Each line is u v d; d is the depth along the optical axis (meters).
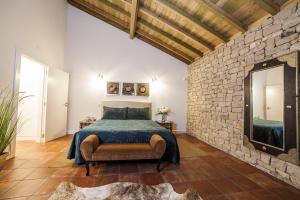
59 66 4.57
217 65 3.87
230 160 2.98
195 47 4.53
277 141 2.27
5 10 2.52
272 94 2.37
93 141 2.34
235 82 3.22
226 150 3.43
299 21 2.04
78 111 4.97
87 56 5.03
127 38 5.25
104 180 2.12
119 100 5.16
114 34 5.18
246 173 2.42
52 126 4.11
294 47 2.10
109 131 2.73
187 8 3.20
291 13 2.15
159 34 4.62
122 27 5.11
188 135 5.23
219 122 3.71
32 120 4.11
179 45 4.72
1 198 1.67
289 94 2.11
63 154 3.06
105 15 4.73
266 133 2.46
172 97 5.50
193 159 3.02
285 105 2.16
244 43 3.00
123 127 3.09
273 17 2.41
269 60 2.42
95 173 2.33
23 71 4.07
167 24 3.83
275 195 1.85
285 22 2.23
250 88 2.77
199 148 3.75
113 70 5.17
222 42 3.67
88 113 5.02
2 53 2.47
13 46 2.70
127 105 5.08
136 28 4.73
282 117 2.20
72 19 4.96
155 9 3.66
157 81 5.41
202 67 4.61
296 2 2.10
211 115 4.06
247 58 2.92
